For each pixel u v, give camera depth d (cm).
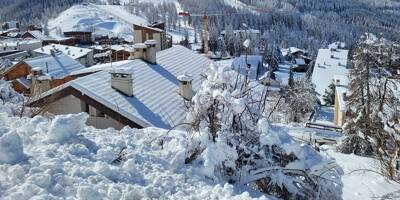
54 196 491
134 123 1390
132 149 719
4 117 779
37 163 562
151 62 1923
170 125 1398
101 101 1408
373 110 2014
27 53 5684
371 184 1029
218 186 618
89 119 1455
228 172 776
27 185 493
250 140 814
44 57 3641
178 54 2231
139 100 1499
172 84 1756
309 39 12750
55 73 3403
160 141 794
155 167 663
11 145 569
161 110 1477
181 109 1523
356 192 984
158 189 579
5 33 9969
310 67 7500
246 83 879
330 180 791
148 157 695
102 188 538
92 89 1444
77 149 650
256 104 902
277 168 782
